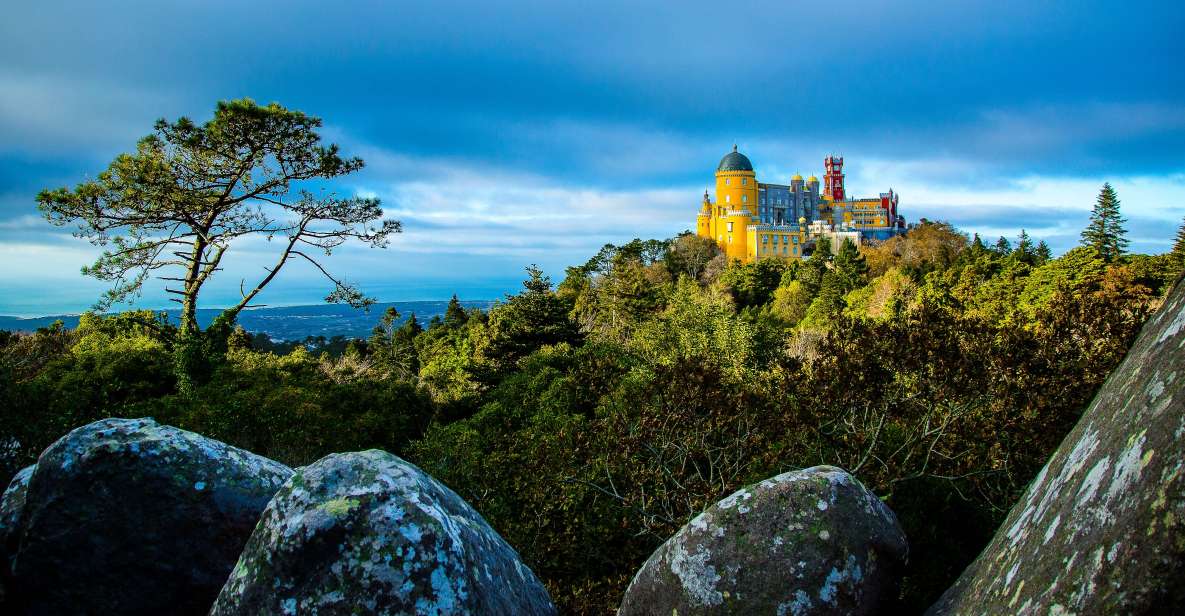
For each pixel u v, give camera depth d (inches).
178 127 975.0
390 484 146.3
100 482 195.6
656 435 390.6
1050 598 92.0
